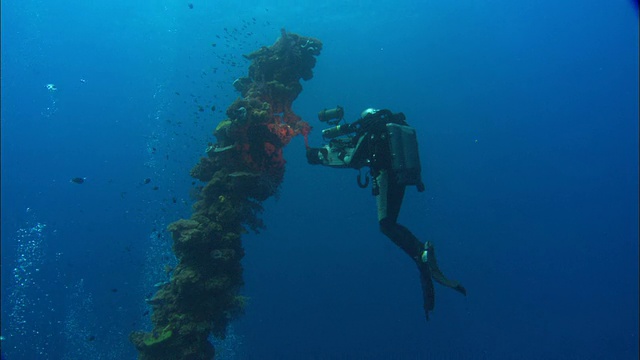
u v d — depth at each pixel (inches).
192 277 219.8
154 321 233.9
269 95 271.1
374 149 145.3
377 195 148.1
